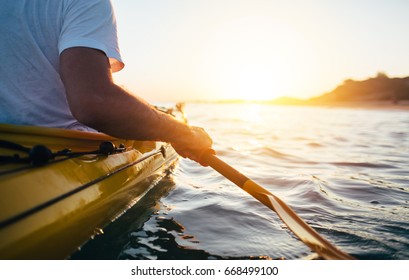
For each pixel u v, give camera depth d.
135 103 1.30
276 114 21.78
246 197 2.37
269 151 4.77
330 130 8.87
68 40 1.21
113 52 1.30
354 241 1.69
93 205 1.46
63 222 1.24
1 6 1.31
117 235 1.54
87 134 1.65
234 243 1.62
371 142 6.13
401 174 3.37
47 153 1.29
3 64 1.33
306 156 4.46
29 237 1.07
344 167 3.72
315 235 1.44
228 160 4.03
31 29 1.31
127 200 1.83
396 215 2.11
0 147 1.28
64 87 1.29
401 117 16.42
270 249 1.58
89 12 1.25
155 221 1.80
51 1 1.30
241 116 16.67
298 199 2.43
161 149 2.82
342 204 2.33
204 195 2.37
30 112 1.42
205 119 13.16
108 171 1.73
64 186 1.33
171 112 4.79
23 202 1.11
